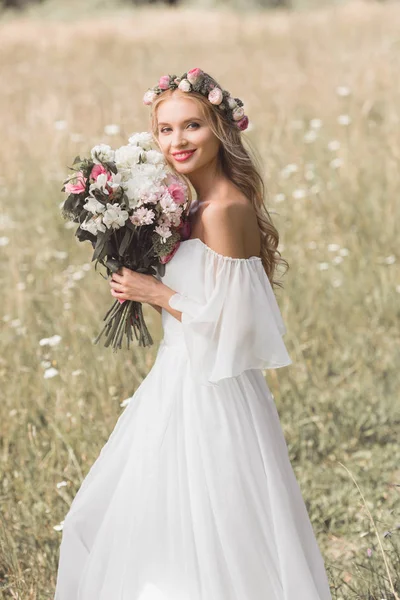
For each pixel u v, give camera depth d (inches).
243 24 837.2
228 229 125.2
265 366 125.6
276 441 129.6
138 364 231.3
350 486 193.0
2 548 163.6
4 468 191.9
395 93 463.2
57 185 376.5
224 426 123.6
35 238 340.8
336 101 461.1
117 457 132.0
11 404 217.2
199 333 123.2
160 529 123.0
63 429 200.2
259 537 121.3
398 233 313.7
